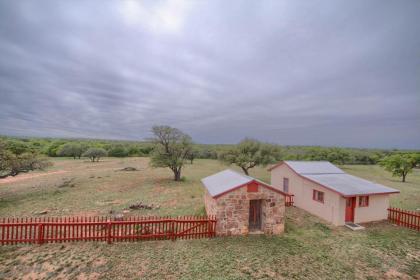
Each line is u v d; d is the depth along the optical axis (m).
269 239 11.58
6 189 22.42
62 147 65.25
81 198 19.19
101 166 45.97
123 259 9.16
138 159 66.19
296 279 8.10
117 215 14.38
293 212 16.83
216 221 11.54
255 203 13.59
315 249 10.56
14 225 10.09
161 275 8.14
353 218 14.39
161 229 12.21
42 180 27.95
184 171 40.78
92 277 7.93
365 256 9.95
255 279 8.03
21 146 24.91
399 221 14.45
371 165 58.97
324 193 15.33
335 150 52.09
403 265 9.26
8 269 8.26
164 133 29.83
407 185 29.52
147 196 20.47
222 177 15.70
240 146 29.81
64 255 9.33
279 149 30.78
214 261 9.17
